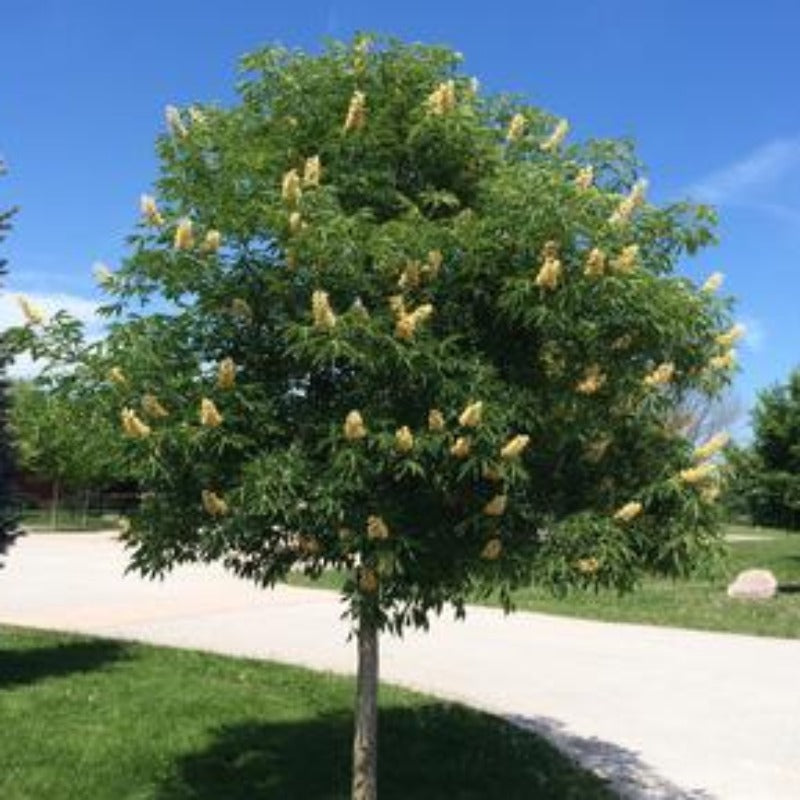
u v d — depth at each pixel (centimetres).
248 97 717
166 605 1852
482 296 662
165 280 657
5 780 813
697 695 1215
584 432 680
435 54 714
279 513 620
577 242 639
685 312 654
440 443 611
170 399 642
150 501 667
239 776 839
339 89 702
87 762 855
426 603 666
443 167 698
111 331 663
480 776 852
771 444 2517
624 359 675
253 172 665
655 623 1753
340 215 630
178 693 1069
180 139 694
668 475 677
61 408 673
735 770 925
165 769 850
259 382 656
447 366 624
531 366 682
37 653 1300
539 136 733
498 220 639
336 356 606
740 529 5184
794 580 2602
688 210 682
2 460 1077
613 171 721
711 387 693
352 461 608
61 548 3114
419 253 632
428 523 661
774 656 1470
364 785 729
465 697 1153
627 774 905
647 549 679
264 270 652
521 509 667
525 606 1884
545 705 1154
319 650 1429
